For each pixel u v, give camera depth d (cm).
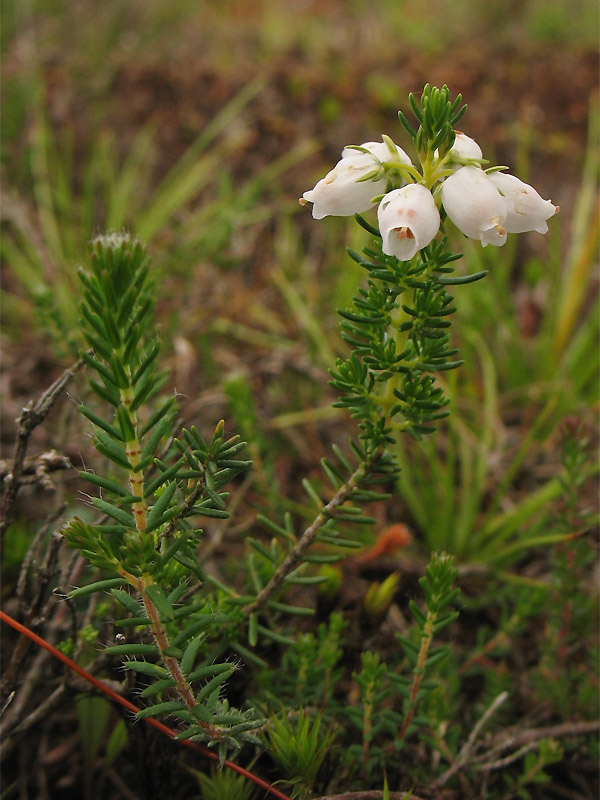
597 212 26
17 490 12
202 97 36
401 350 11
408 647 12
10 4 39
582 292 25
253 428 17
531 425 23
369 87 37
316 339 23
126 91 36
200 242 26
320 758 12
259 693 13
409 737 14
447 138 10
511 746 13
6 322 25
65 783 14
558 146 35
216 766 13
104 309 9
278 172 33
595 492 19
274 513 17
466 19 47
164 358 22
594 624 16
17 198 28
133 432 9
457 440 22
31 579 15
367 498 12
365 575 16
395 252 10
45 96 35
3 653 14
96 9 43
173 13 46
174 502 10
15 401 21
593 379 25
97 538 10
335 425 22
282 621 15
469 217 10
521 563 19
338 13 50
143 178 32
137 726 12
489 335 25
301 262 29
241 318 26
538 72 38
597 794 14
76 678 12
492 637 16
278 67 37
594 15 44
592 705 14
